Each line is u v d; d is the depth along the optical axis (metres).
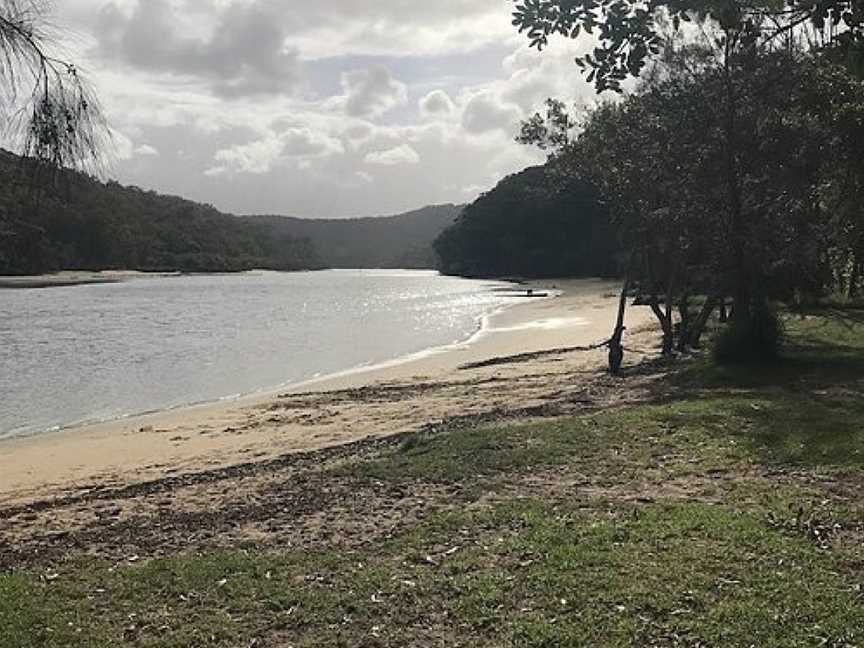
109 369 30.12
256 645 5.66
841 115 12.98
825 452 9.88
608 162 20.81
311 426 17.31
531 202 112.38
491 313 53.75
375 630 5.79
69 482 13.50
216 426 18.25
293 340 39.56
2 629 5.96
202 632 5.86
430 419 16.66
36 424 20.20
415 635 5.69
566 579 6.36
